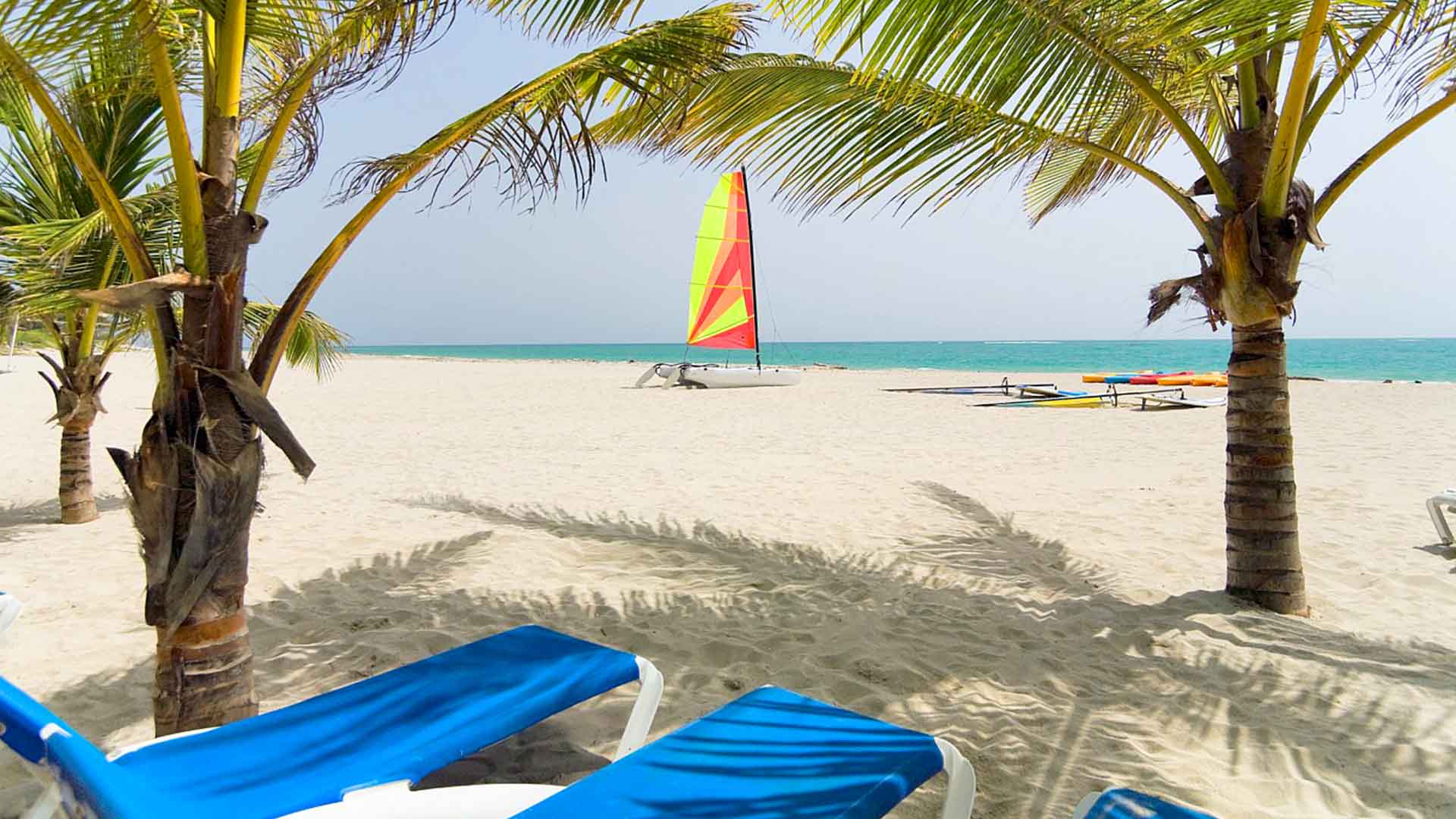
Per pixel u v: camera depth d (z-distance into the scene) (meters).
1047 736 2.80
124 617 3.88
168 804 1.69
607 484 7.73
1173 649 3.59
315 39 2.25
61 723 1.47
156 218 3.77
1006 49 3.11
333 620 3.90
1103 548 5.40
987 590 4.46
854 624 3.86
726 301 22.47
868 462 9.05
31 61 1.76
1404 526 5.89
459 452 9.82
